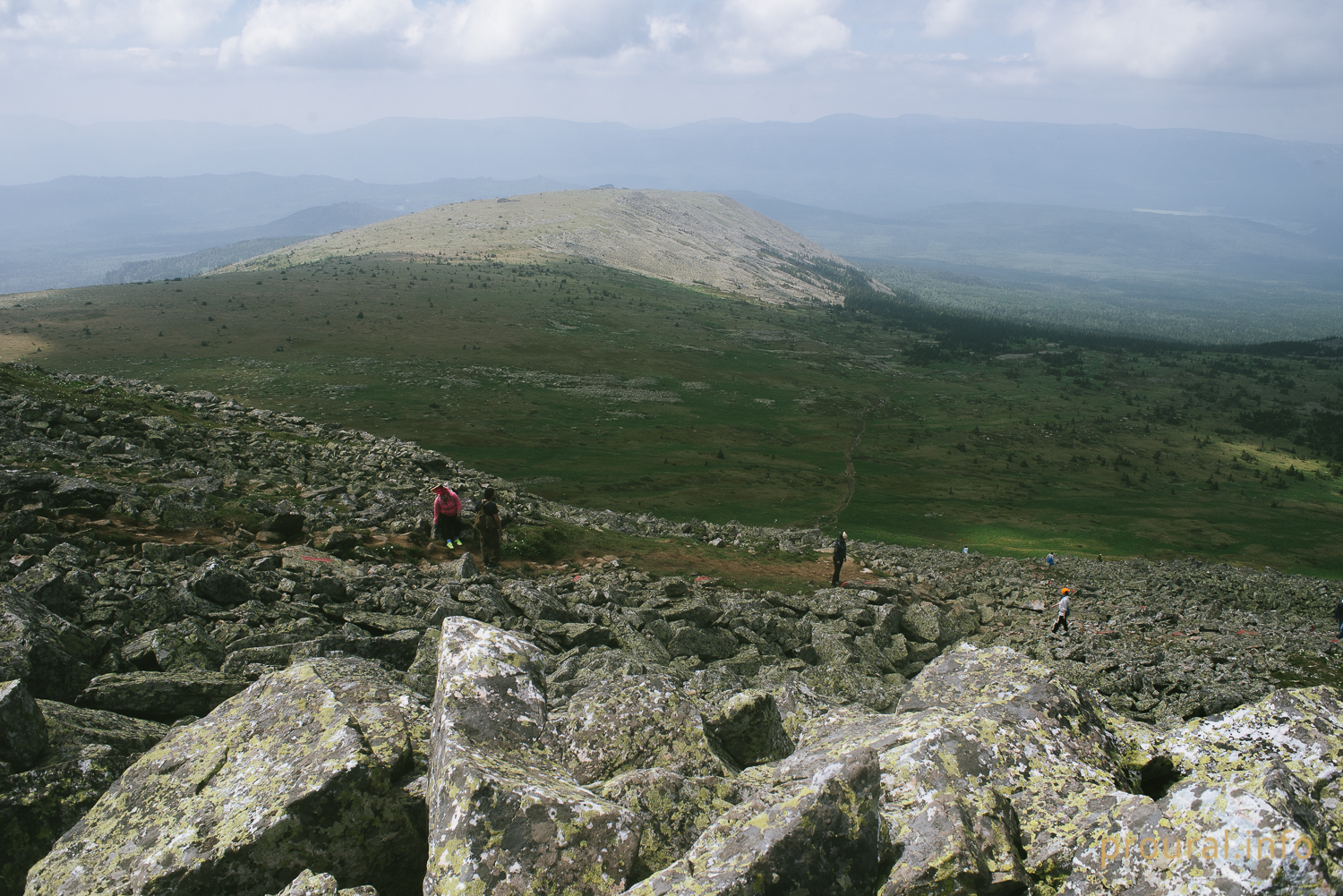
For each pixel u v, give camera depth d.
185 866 4.38
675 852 4.64
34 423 23.23
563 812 4.29
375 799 4.78
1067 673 22.97
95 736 6.29
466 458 163.00
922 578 38.06
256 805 4.70
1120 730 6.09
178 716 7.80
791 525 128.00
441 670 5.66
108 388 34.06
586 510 42.25
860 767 4.41
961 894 4.11
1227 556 141.50
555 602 17.70
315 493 24.48
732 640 18.56
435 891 4.00
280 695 5.82
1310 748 5.15
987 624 32.16
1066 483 193.38
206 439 27.78
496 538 23.44
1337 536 162.50
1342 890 3.74
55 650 7.53
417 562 20.83
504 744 5.11
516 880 3.97
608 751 5.75
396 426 181.88
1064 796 5.09
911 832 4.54
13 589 8.76
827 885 3.98
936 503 158.00
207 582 12.29
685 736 6.02
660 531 41.06
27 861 5.01
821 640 20.34
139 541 15.33
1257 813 3.81
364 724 5.41
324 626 12.12
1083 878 4.22
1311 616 56.31
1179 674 24.33
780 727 6.95
